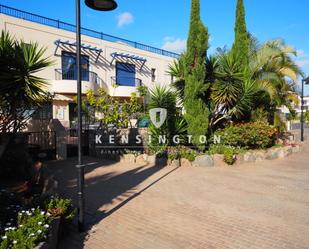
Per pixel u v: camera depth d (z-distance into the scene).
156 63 24.36
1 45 5.11
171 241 3.94
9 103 5.35
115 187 6.79
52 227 3.50
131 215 4.93
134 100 12.16
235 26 12.50
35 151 9.87
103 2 4.30
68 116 17.09
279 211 5.11
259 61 13.53
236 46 12.36
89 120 11.74
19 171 6.96
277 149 11.42
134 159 10.07
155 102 10.46
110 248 3.75
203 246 3.79
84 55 18.91
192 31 10.23
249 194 6.18
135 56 22.25
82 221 4.26
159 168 9.09
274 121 14.00
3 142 6.10
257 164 9.91
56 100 16.52
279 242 3.89
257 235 4.11
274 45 14.11
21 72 5.00
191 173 8.36
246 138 10.63
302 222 4.59
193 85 10.24
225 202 5.62
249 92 10.64
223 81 10.47
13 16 15.17
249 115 12.28
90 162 10.16
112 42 20.66
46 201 4.19
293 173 8.41
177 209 5.22
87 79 19.00
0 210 3.94
